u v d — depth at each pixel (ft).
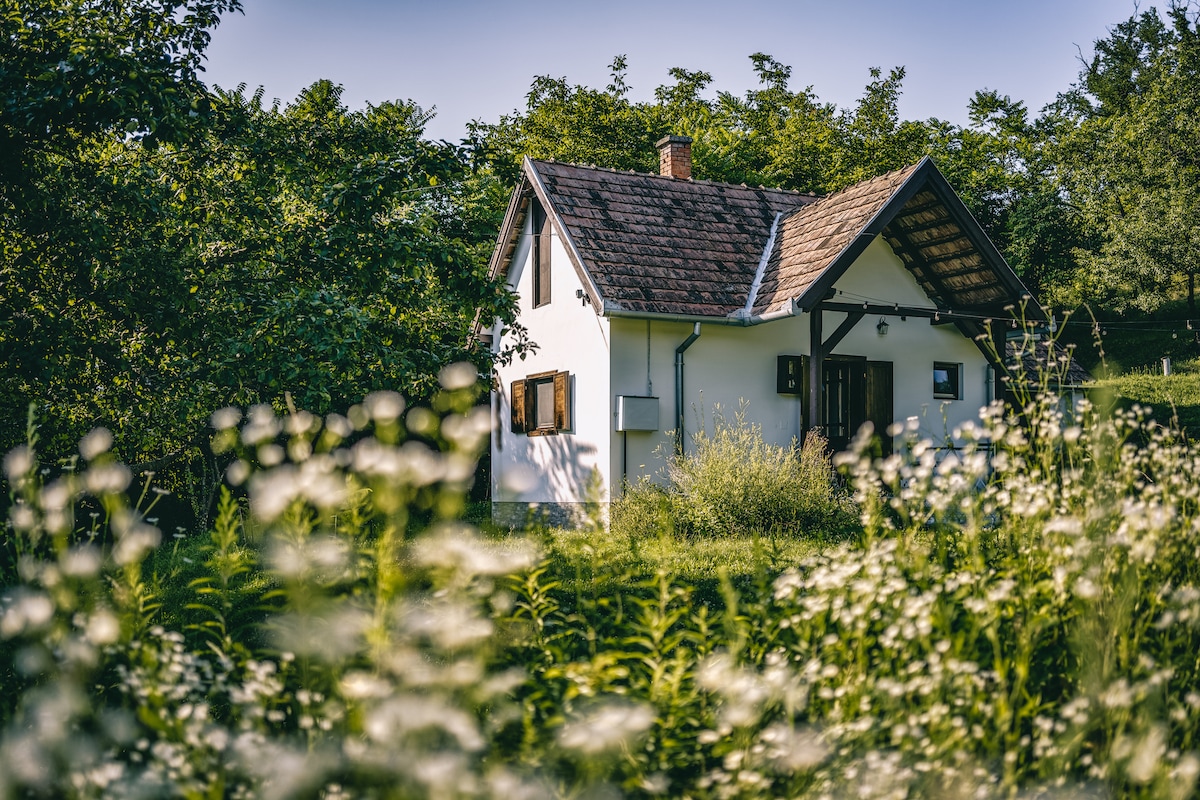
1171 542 13.71
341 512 11.03
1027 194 131.34
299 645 9.80
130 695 10.89
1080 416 15.67
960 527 14.60
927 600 11.14
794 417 50.29
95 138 38.96
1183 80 122.52
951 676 10.53
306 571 9.90
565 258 51.65
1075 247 123.95
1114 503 13.44
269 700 10.57
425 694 9.80
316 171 44.86
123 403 42.63
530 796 8.27
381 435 9.73
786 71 121.80
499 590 13.52
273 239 43.21
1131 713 10.53
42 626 10.12
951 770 9.66
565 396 50.62
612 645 13.30
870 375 52.80
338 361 37.93
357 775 8.66
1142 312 124.36
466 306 45.34
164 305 37.29
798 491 39.63
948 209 48.65
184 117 36.63
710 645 11.96
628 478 46.55
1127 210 123.44
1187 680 11.96
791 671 11.30
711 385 48.32
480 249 60.39
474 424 9.59
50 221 35.68
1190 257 111.45
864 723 9.87
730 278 50.03
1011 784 9.78
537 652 13.03
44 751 8.80
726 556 30.07
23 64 34.09
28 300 37.40
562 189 51.75
